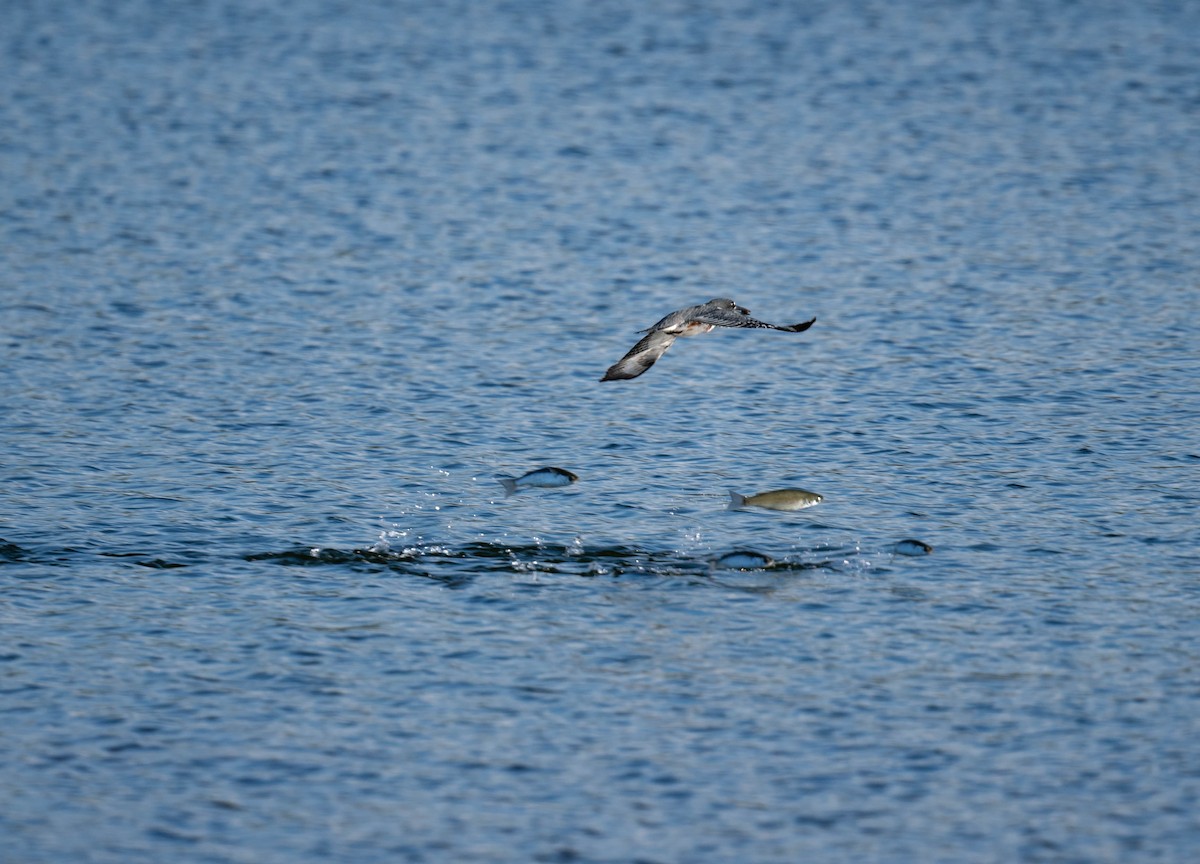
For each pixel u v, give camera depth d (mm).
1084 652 25641
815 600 27578
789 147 60656
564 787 22047
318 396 37875
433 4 86500
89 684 24672
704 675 25047
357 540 30031
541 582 28391
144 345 41125
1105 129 62375
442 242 49969
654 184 56188
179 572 28641
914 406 37125
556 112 65688
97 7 85188
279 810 21531
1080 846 20703
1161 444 34531
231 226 51281
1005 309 43656
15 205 52812
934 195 54500
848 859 20469
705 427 36125
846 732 23375
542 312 44031
